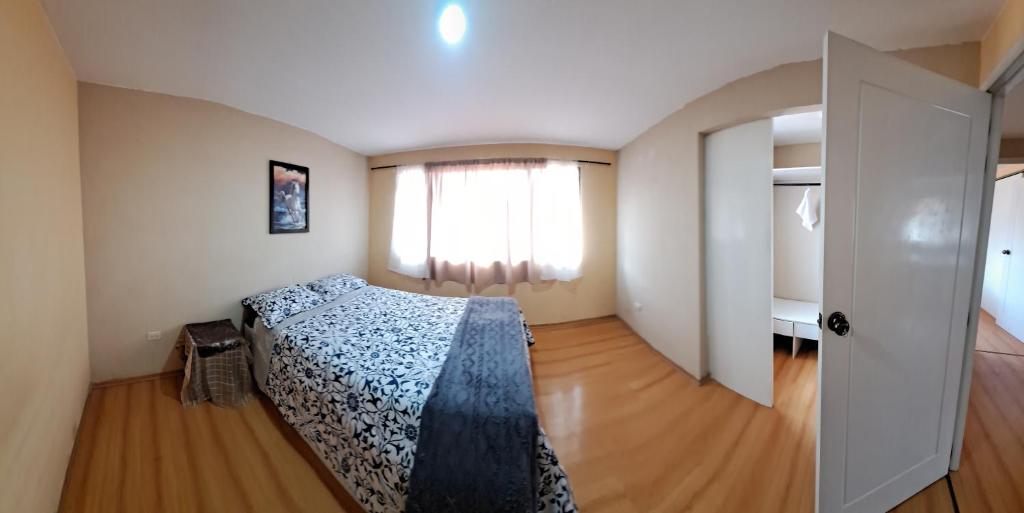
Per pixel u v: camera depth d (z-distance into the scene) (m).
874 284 1.26
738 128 2.35
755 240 2.28
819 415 1.23
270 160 3.04
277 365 2.17
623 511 1.46
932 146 1.32
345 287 3.32
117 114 2.35
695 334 2.66
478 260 3.88
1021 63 1.32
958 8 1.43
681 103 2.66
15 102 1.29
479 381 1.56
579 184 3.95
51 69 1.71
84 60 2.00
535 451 1.28
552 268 3.86
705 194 2.64
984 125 1.46
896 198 1.27
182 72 2.16
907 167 1.28
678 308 2.86
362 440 1.50
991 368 2.80
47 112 1.64
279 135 3.10
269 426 2.07
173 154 2.54
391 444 1.39
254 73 2.17
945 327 1.46
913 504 1.45
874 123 1.20
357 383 1.60
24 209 1.32
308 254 3.43
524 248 3.87
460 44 1.83
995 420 2.05
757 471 1.68
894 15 1.51
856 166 1.19
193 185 2.63
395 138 3.57
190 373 2.28
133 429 2.00
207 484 1.60
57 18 1.62
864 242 1.22
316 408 1.79
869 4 1.46
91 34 1.75
